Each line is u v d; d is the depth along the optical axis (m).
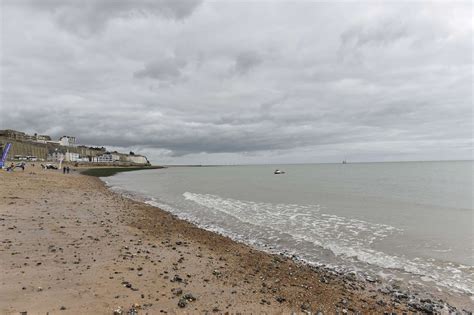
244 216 22.97
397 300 9.12
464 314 8.41
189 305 7.22
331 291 9.44
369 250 14.25
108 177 80.81
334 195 36.97
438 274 11.30
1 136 154.00
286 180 69.81
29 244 10.84
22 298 6.57
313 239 16.27
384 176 79.81
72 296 6.90
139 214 20.77
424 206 27.58
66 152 179.12
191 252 12.39
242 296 8.21
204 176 98.12
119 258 10.27
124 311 6.44
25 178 38.50
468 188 43.75
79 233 13.29
